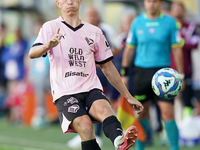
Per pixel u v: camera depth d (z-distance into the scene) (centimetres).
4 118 4562
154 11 2242
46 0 4788
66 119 1508
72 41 1588
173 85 1770
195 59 3531
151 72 2230
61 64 1570
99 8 4141
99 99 1545
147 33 2241
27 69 4241
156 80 1794
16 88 4266
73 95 1555
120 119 2291
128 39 2352
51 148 2759
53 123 3978
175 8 2956
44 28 1590
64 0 1612
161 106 2212
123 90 1655
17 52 4309
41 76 3850
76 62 1577
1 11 4975
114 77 1655
